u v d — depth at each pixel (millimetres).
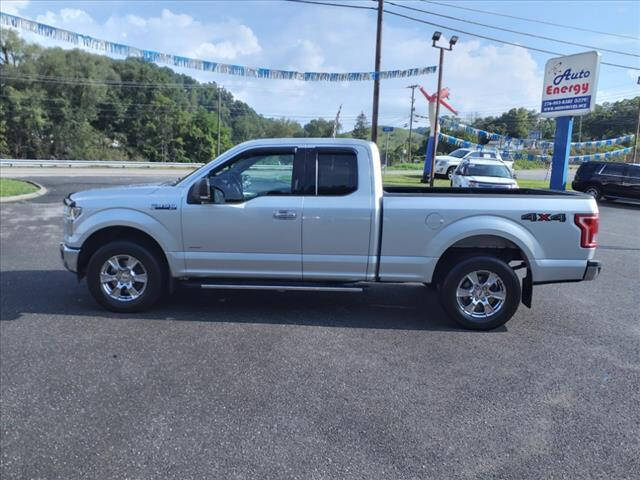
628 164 20812
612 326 5512
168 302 5992
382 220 5211
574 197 5246
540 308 6199
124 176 28469
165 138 82250
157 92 82250
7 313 5449
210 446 3031
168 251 5410
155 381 3875
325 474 2783
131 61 83938
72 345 4566
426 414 3471
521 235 5129
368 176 5266
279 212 5254
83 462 2854
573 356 4590
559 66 14539
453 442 3131
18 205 14719
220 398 3631
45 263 7902
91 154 71500
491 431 3268
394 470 2830
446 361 4410
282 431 3213
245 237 5328
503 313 5195
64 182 22984
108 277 5496
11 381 3826
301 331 5086
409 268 5262
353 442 3104
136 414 3383
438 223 5176
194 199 5320
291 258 5332
